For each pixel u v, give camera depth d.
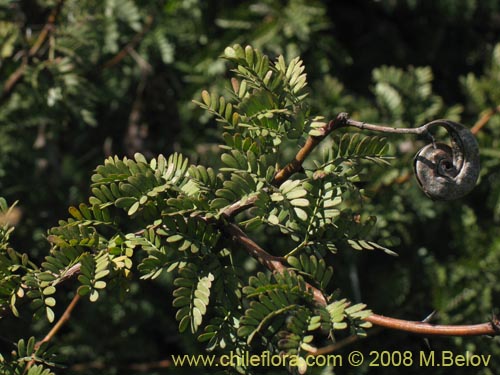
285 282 1.00
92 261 1.02
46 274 1.02
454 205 1.42
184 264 1.02
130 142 1.35
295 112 1.03
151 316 1.47
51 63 1.26
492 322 0.99
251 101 1.03
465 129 1.02
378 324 1.00
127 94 1.48
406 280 1.38
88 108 1.31
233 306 1.02
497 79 1.37
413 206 1.32
